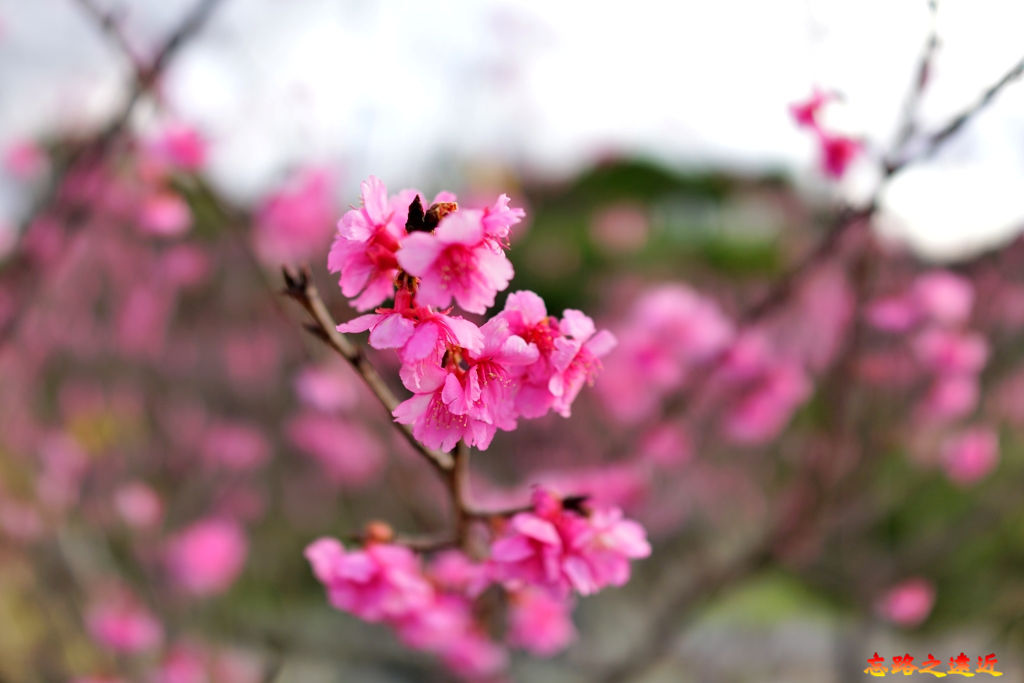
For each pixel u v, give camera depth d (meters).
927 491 5.51
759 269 9.48
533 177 8.38
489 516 1.58
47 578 4.14
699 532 5.55
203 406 6.53
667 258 10.69
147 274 6.19
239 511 6.21
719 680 5.32
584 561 1.52
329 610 6.14
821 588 6.03
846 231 2.54
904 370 3.75
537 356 1.22
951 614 5.57
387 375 3.45
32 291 3.03
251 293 6.11
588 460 5.46
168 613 4.70
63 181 2.88
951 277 3.31
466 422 1.20
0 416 4.90
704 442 4.90
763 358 3.50
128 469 5.62
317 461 6.18
